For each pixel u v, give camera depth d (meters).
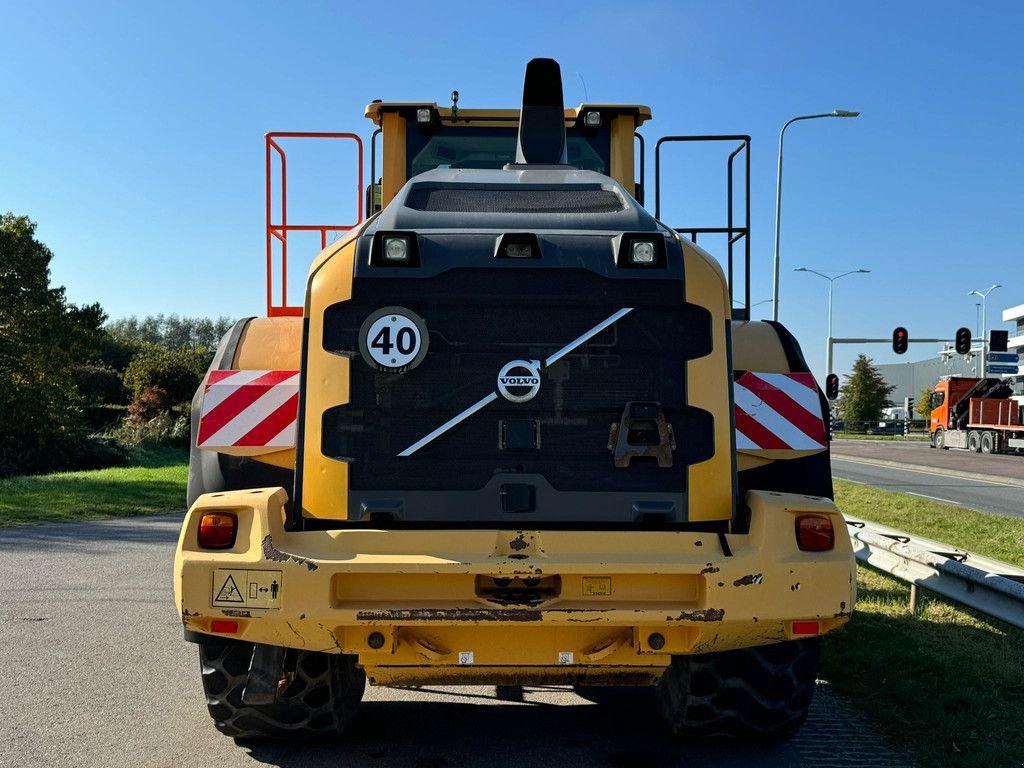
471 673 3.88
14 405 36.59
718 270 4.05
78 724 4.86
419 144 6.88
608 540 3.73
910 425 89.00
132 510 16.97
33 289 38.00
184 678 5.71
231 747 4.54
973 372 106.19
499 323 3.93
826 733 4.76
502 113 6.81
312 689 4.32
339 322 3.92
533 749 4.55
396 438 3.88
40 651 6.34
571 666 3.78
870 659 5.93
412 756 4.45
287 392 4.23
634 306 3.95
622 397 3.92
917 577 7.20
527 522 3.86
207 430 4.20
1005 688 5.41
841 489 20.20
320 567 3.59
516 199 4.46
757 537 3.76
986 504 18.30
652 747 4.59
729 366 3.98
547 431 3.90
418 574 3.63
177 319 141.88
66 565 10.20
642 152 6.92
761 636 3.77
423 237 3.98
